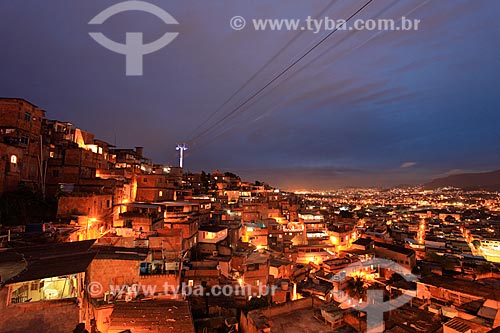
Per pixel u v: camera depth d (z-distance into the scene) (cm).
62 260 1659
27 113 3850
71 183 4178
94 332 1947
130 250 2519
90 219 3284
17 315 1436
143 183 5259
